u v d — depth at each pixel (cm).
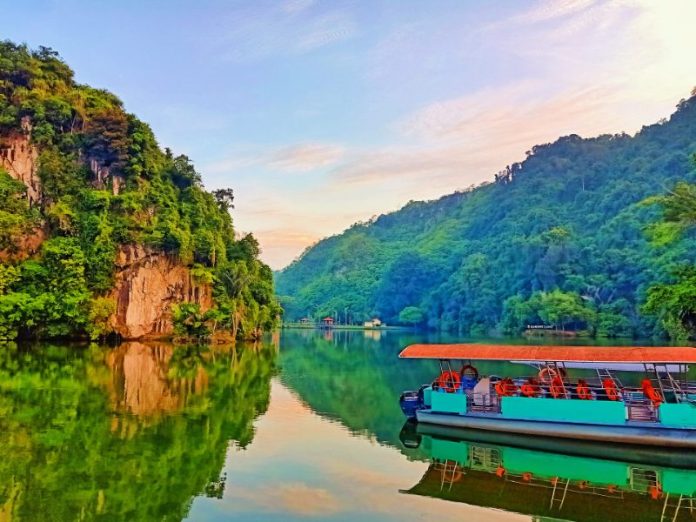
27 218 6356
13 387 2791
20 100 7188
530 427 1945
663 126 15988
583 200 14688
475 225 19812
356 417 2306
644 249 9881
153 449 1709
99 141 7131
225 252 8012
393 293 17675
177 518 1180
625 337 8631
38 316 5722
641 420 1831
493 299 12900
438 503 1309
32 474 1445
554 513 1259
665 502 1341
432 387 2259
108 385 2936
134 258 6631
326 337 10050
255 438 1906
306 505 1275
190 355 4978
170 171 8088
